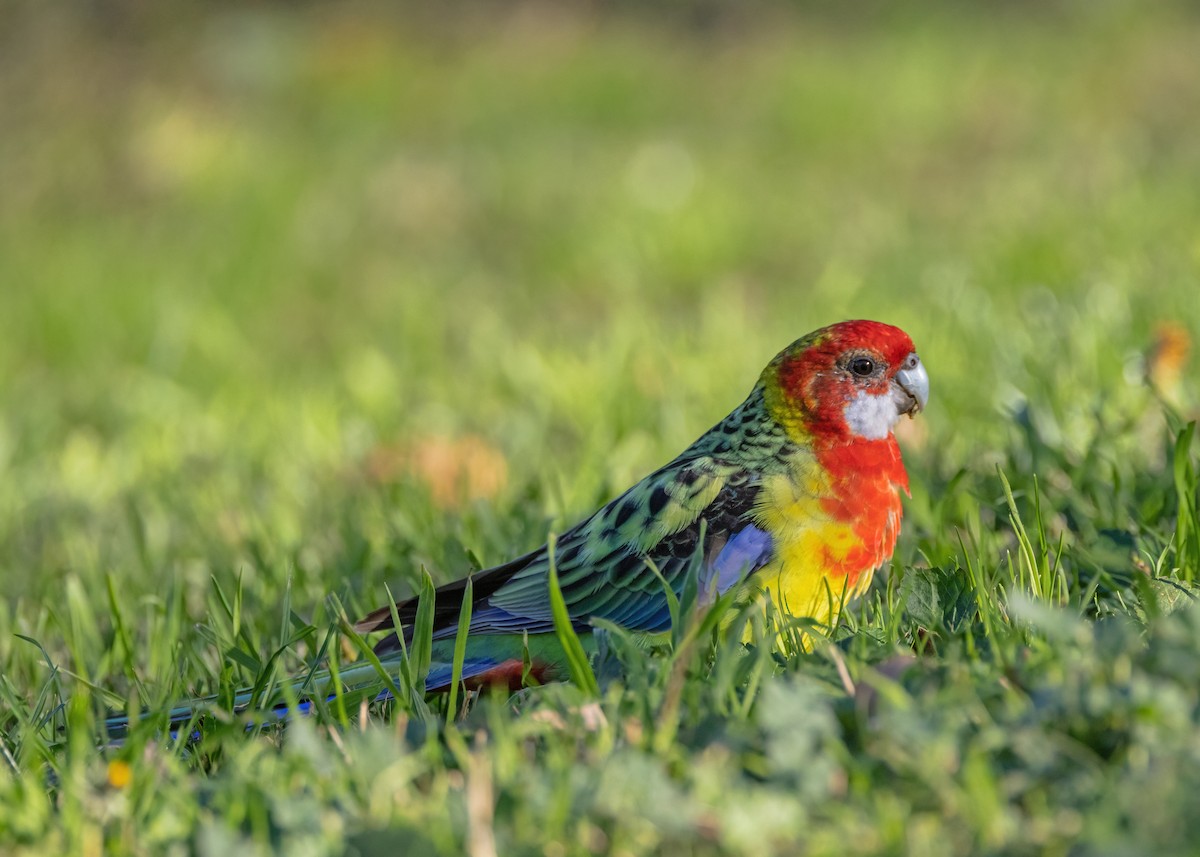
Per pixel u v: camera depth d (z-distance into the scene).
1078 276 16.47
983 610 6.47
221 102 31.39
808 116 27.80
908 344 8.06
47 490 14.64
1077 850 4.47
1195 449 9.84
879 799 4.82
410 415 15.52
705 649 6.43
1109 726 5.07
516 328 20.00
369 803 5.27
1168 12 31.41
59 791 6.01
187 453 15.23
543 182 26.00
